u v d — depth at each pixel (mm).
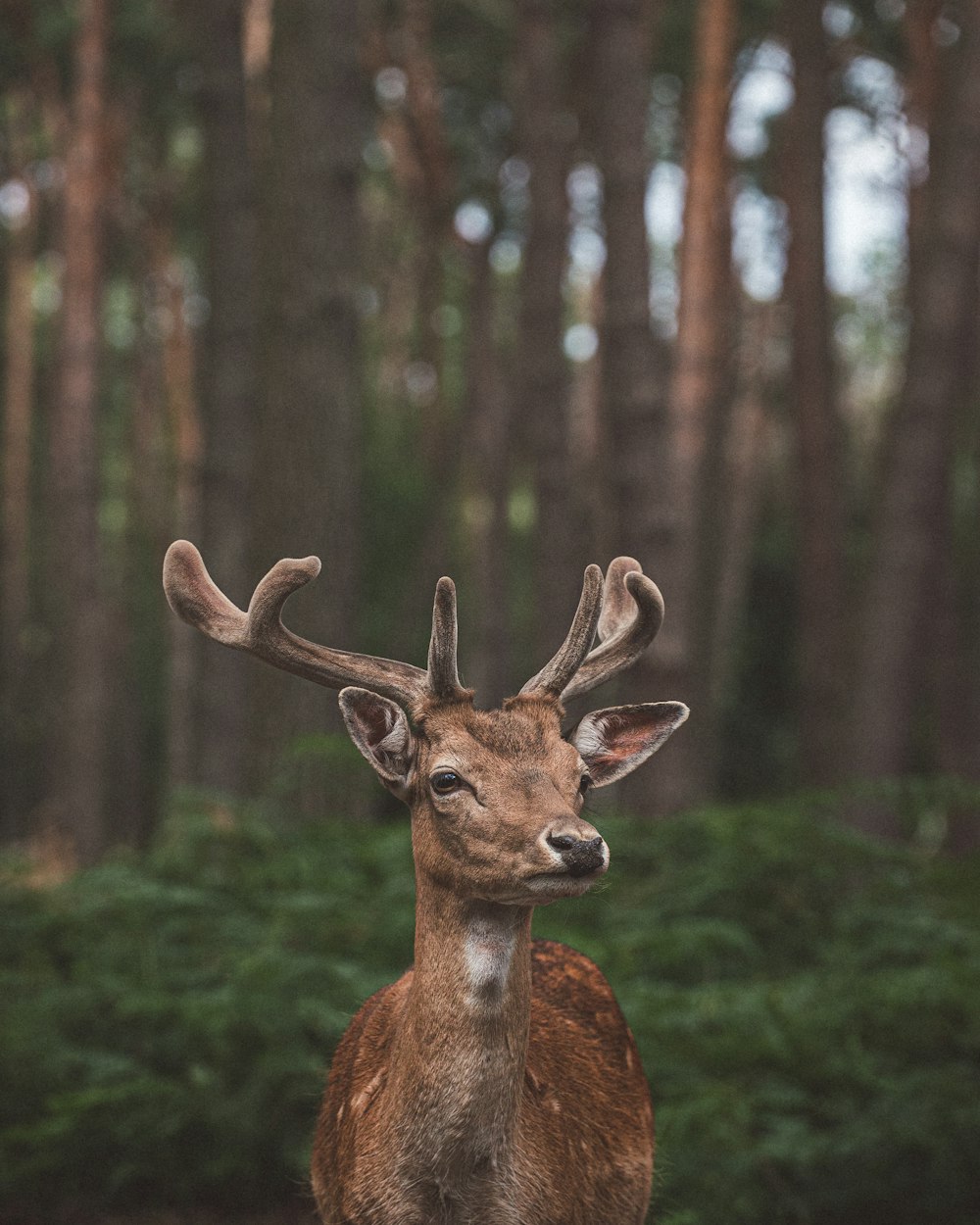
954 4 15930
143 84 21469
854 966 5770
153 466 24281
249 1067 5727
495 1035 3295
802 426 13805
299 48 8391
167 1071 5801
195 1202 5711
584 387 28891
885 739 11023
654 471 10148
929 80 16031
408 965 6047
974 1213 5316
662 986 5523
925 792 6816
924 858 6551
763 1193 5109
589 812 3676
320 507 8312
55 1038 5637
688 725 10711
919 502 10977
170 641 21328
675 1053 5340
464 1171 3307
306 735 8102
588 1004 4156
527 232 15156
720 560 21766
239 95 12883
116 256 25594
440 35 21672
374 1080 3557
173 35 20000
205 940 6113
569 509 15164
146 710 25438
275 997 5531
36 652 26625
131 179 23531
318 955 5930
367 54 20250
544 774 3244
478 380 22125
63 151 21453
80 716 17969
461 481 25578
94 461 18172
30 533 28438
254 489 8484
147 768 25609
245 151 12875
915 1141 5105
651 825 6812
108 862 6938
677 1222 4652
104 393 27281
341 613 8320
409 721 3537
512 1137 3352
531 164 15070
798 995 5395
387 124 22641
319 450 8320
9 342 25516
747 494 22047
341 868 6535
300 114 8383
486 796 3197
